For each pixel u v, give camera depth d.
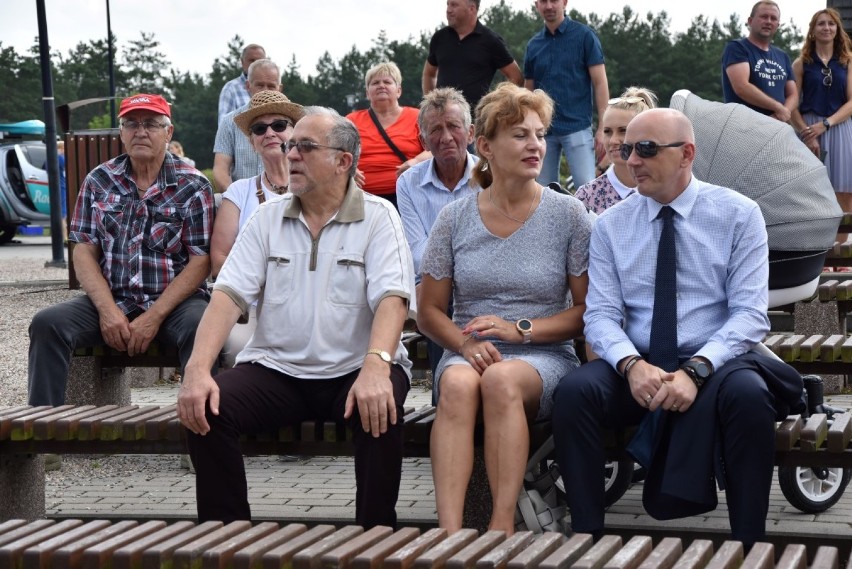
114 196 6.08
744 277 4.31
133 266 6.02
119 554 3.21
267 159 6.11
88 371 6.35
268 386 4.43
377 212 4.61
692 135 4.36
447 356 4.64
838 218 5.55
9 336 10.27
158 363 6.05
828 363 5.13
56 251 16.89
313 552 3.17
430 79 9.77
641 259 4.41
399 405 4.29
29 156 23.52
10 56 83.00
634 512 5.21
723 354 4.11
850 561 3.22
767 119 5.60
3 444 4.65
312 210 4.62
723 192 4.41
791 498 5.04
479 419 4.35
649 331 4.37
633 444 4.10
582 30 9.52
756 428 3.92
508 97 4.51
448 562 3.05
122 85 91.75
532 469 4.57
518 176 4.52
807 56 10.20
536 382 4.26
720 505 5.31
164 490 5.72
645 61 76.88
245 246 4.61
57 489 5.76
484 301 4.62
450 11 9.38
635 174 4.36
